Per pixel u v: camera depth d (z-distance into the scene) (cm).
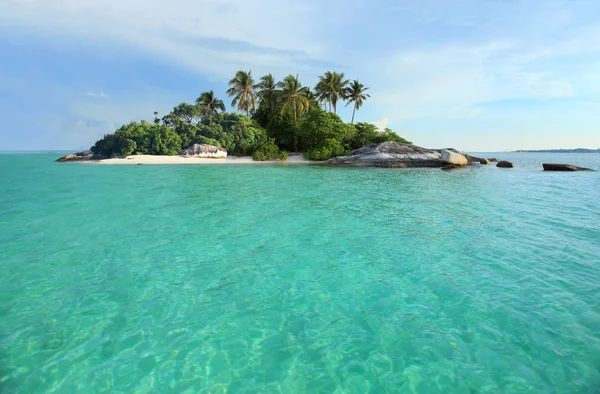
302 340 400
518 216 1053
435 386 322
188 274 592
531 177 2392
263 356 371
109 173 2583
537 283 546
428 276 580
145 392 316
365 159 3509
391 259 665
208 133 4738
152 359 365
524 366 349
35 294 512
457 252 703
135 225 927
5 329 418
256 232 862
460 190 1670
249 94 5066
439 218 1024
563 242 770
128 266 628
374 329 422
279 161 4372
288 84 4584
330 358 367
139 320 442
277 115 5119
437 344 389
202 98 5525
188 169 3027
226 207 1191
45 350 378
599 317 441
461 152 4012
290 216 1048
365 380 332
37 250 712
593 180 2173
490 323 430
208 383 329
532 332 409
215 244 759
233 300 498
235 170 2925
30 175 2391
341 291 527
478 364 353
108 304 484
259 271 606
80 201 1302
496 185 1892
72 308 471
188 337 406
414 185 1880
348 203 1283
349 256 683
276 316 454
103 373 342
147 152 4453
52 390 317
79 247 734
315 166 3516
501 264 634
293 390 319
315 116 4459
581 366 347
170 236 823
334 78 4916
